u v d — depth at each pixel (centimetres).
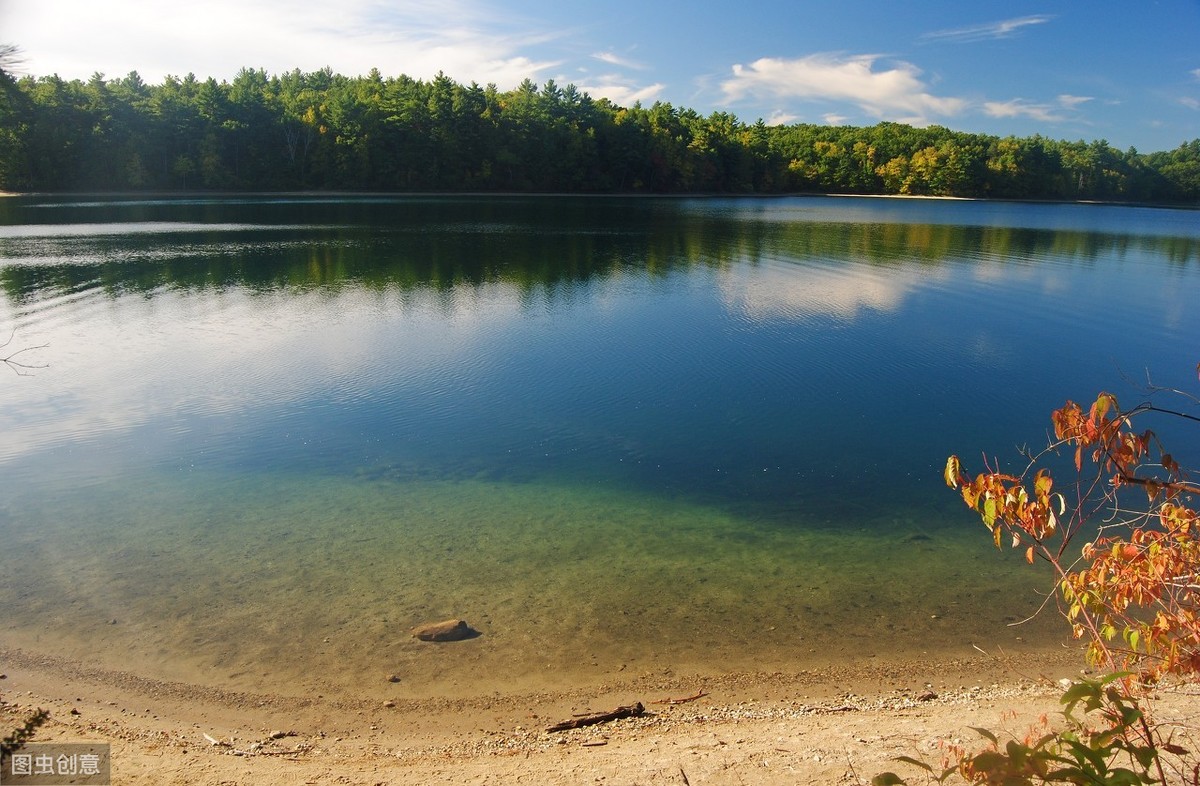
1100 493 1301
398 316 2541
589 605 948
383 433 1532
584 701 764
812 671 826
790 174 14188
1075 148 15425
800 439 1541
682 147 12756
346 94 10450
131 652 823
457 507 1224
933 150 13838
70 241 4266
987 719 696
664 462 1425
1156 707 633
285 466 1368
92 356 2008
